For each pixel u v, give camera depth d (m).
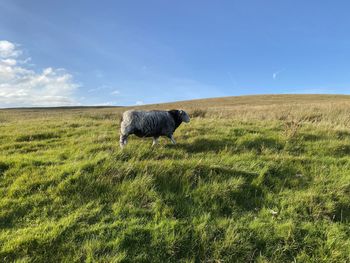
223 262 3.93
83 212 4.86
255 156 7.61
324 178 6.25
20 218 4.71
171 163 6.46
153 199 5.33
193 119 14.84
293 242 4.29
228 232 4.42
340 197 5.48
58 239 4.20
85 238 4.25
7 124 14.62
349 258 4.01
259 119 15.27
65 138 10.09
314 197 5.43
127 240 4.24
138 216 4.86
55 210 4.95
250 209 5.25
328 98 65.81
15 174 6.19
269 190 5.87
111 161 6.54
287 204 5.31
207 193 5.52
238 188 5.74
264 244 4.31
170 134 8.67
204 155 7.66
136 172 6.20
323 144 8.80
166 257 4.01
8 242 4.05
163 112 8.45
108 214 4.87
